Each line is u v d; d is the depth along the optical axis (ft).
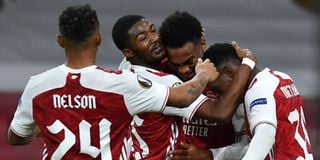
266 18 178.60
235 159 53.11
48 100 44.91
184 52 50.06
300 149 48.60
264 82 48.32
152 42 50.44
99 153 44.45
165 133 50.03
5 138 108.99
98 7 175.32
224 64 50.11
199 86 45.50
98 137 44.45
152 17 171.42
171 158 50.47
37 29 172.76
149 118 49.73
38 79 45.24
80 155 44.57
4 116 117.91
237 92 48.24
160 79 49.16
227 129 53.01
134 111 44.83
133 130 50.85
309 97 128.67
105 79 44.45
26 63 160.15
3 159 106.83
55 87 44.78
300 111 50.11
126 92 44.45
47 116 44.96
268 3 184.75
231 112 47.85
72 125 44.52
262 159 46.32
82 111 44.50
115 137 44.70
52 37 171.42
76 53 44.78
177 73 51.19
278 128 47.85
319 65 139.23
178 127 50.70
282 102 48.03
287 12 180.75
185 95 45.03
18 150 106.93
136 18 51.06
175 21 50.26
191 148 51.24
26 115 45.85
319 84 130.93
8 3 172.65
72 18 44.32
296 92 50.39
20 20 173.78
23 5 175.94
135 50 50.60
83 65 44.78
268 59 163.43
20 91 129.59
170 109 48.32
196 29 50.70
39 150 107.45
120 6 175.83
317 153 97.81
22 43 168.45
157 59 50.70
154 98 44.62
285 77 50.19
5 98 125.18
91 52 45.06
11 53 164.35
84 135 44.39
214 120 47.83
